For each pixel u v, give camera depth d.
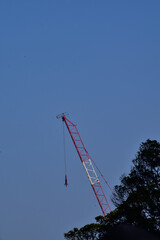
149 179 49.50
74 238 73.81
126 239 32.75
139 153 52.31
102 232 55.94
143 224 45.00
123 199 51.25
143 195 47.75
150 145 51.59
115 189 52.41
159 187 48.66
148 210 47.25
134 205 48.00
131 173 51.50
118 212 52.75
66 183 105.81
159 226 45.19
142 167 50.59
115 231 34.12
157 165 49.97
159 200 46.78
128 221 48.16
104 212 122.44
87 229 72.62
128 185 50.97
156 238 33.81
